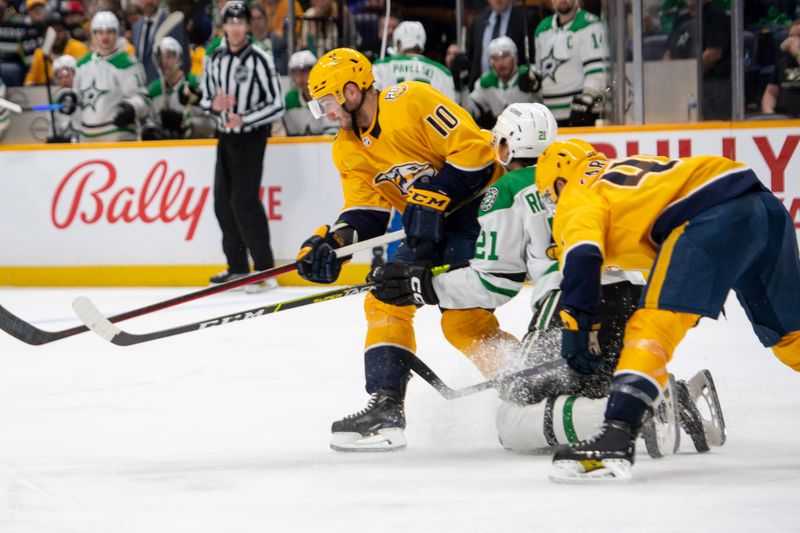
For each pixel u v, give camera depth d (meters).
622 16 22.47
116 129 25.66
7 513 7.67
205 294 10.10
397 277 9.55
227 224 23.31
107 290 24.55
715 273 7.82
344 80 9.81
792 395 11.52
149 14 26.20
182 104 25.36
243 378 13.55
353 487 8.12
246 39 22.44
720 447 9.17
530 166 9.44
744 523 6.82
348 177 10.50
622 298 9.06
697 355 14.33
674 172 8.00
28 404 12.14
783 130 22.12
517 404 9.19
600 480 7.84
